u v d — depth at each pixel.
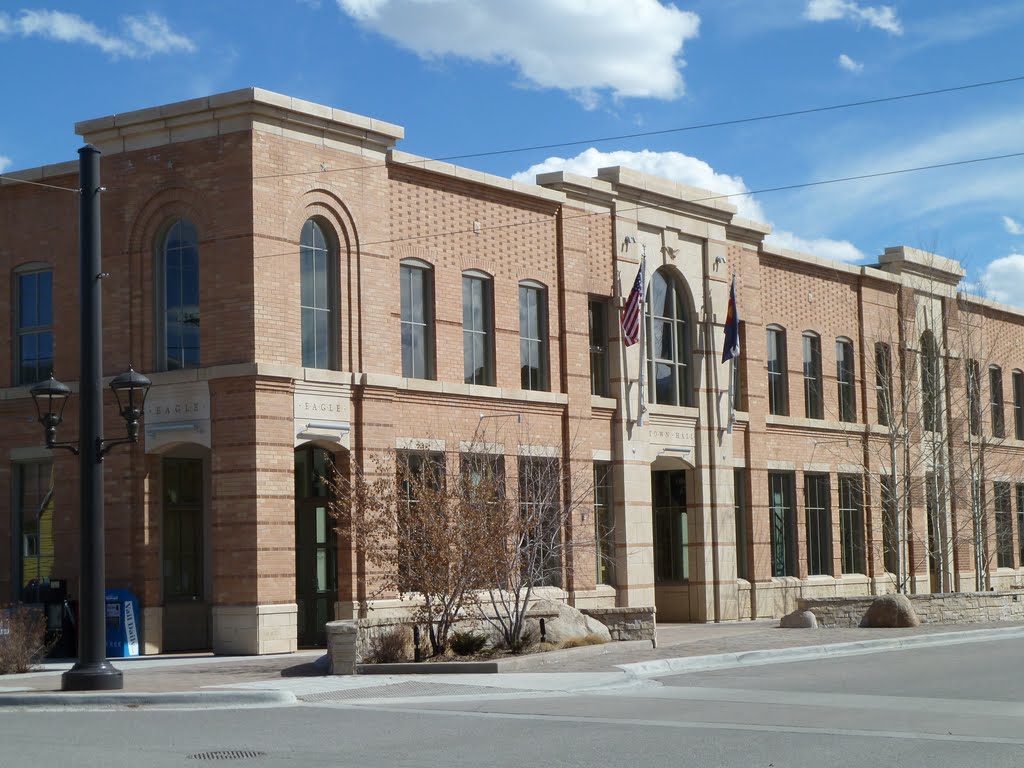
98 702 17.77
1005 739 13.41
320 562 28.06
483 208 30.78
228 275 25.75
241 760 12.41
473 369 30.42
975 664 22.11
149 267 26.77
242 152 25.80
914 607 31.47
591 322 33.81
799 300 40.84
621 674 20.20
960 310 47.16
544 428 31.66
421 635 23.12
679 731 14.17
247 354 25.39
